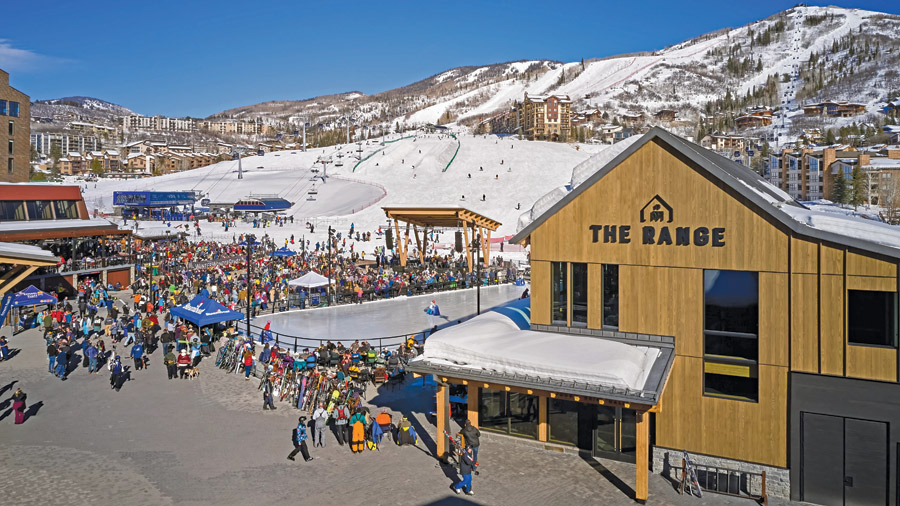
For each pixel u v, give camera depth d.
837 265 16.75
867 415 16.44
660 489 17.91
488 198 114.06
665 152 19.14
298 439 19.83
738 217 18.06
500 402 21.84
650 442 19.41
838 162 150.88
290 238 80.00
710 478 18.16
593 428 20.12
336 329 39.44
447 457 19.67
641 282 19.62
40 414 23.80
